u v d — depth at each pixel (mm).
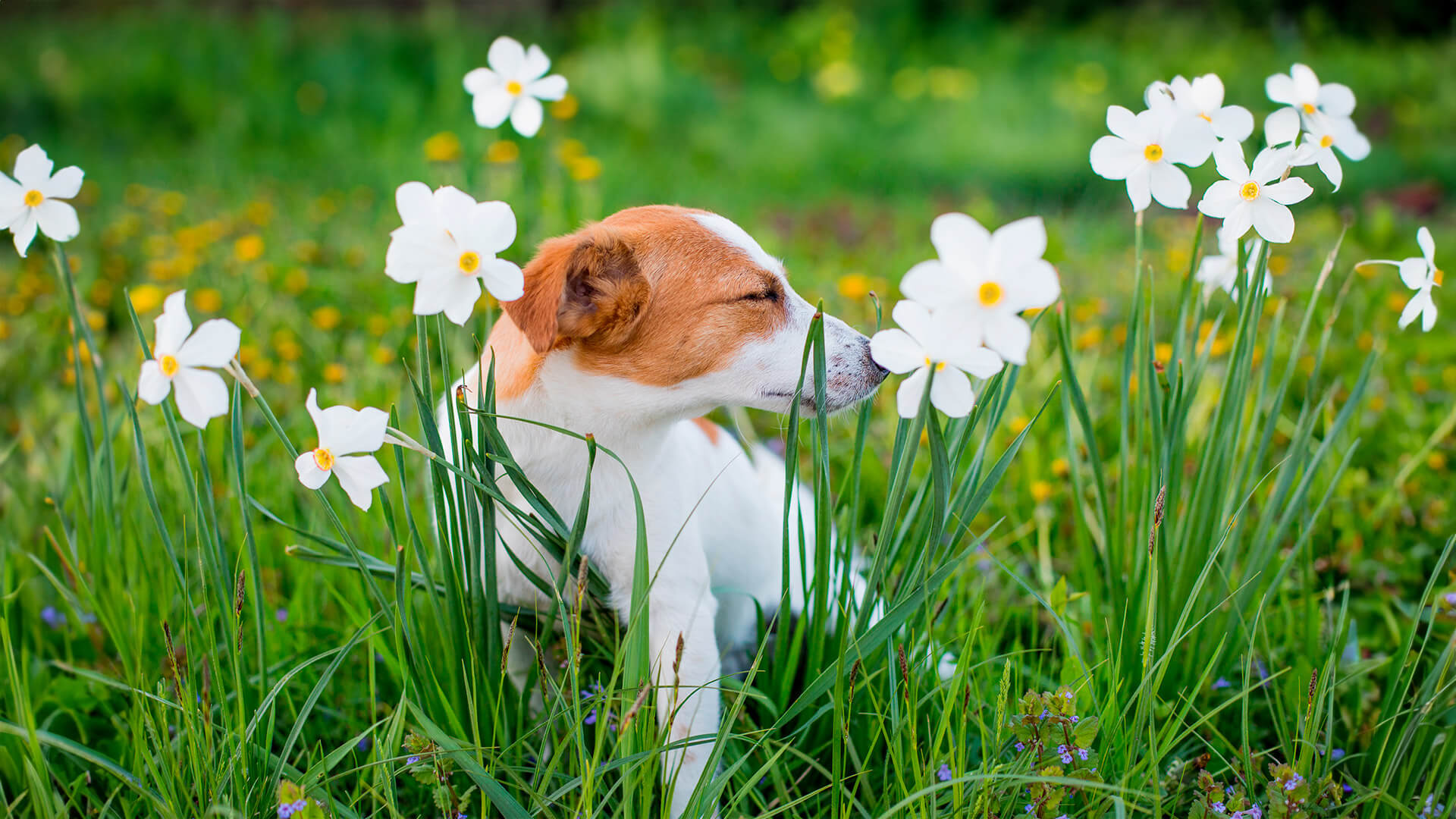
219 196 2734
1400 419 1581
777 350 1177
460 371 1578
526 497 1105
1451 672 1148
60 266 1194
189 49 4430
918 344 1008
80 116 3883
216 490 1395
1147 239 2562
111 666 1248
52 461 1422
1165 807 1124
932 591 1113
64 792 1176
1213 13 5973
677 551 1185
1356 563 1377
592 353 1163
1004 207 3219
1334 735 1234
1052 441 1546
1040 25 5953
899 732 1106
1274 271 1842
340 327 1886
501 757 1112
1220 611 1228
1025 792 1097
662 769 1101
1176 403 1178
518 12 5441
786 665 1175
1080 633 1259
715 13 5621
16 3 4855
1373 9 5852
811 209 3402
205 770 1093
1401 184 3672
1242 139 1079
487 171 2164
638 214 1212
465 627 1126
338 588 1315
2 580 1273
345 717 1203
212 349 1006
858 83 4750
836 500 1230
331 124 3873
